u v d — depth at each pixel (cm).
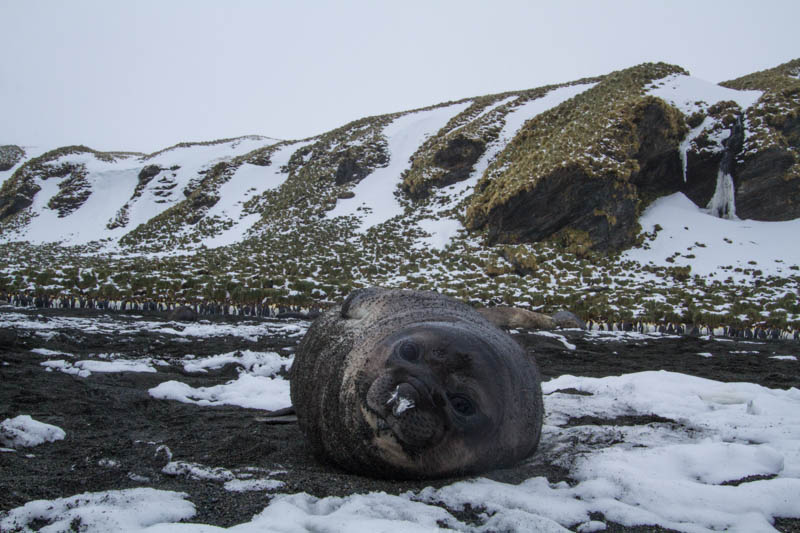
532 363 450
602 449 436
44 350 876
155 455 396
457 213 3925
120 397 605
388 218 4278
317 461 412
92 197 6625
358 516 284
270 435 480
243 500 314
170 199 6194
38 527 267
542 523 273
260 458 412
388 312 455
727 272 2823
